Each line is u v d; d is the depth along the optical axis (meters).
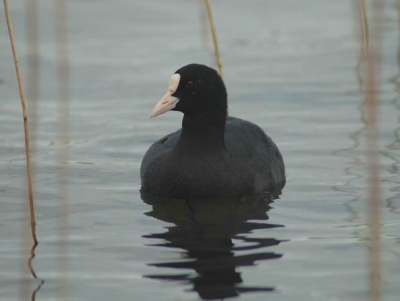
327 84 18.72
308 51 21.17
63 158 14.73
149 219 11.79
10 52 20.92
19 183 13.41
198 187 12.66
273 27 23.23
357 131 15.82
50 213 12.06
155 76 19.55
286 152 14.98
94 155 14.96
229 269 9.91
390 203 12.19
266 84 18.89
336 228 11.29
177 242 10.84
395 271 9.77
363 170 13.81
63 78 18.16
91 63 20.36
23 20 23.05
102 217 11.89
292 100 17.84
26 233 11.25
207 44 21.86
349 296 9.18
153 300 9.14
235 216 11.89
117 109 17.52
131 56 21.00
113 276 9.79
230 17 24.16
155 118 17.06
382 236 10.91
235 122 14.07
